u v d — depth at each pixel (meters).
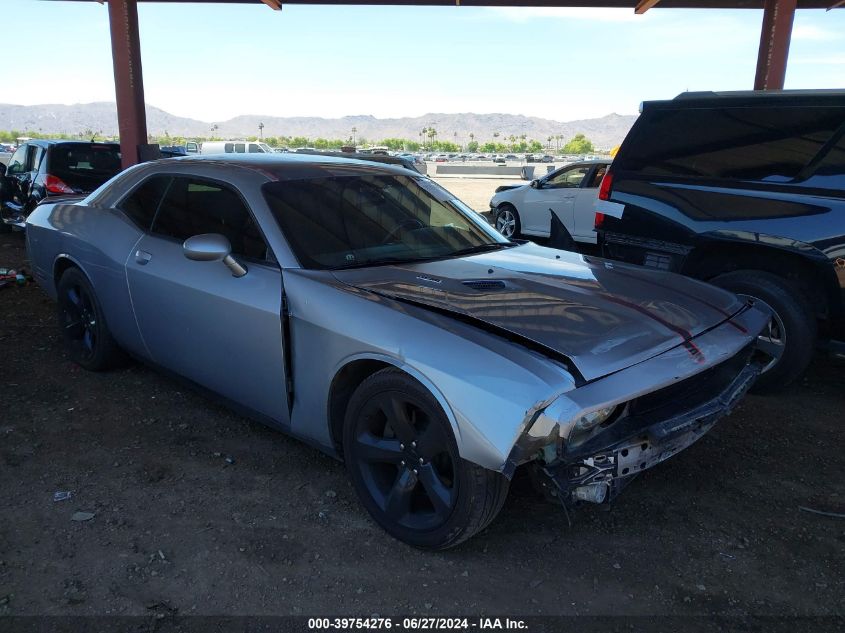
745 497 3.20
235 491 3.14
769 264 4.43
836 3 10.08
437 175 44.91
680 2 11.01
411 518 2.70
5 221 10.91
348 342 2.74
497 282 3.03
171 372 3.88
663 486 3.29
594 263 3.59
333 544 2.75
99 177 9.89
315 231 3.29
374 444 2.77
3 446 3.54
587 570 2.62
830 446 3.75
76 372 4.63
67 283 4.52
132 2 10.07
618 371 2.40
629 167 5.09
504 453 2.21
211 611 2.35
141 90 10.41
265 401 3.23
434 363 2.44
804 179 4.23
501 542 2.79
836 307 4.14
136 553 2.66
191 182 3.77
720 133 4.63
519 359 2.35
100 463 3.38
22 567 2.56
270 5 11.07
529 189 11.45
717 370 2.88
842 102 4.15
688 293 3.20
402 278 3.04
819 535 2.89
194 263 3.46
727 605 2.43
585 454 2.29
